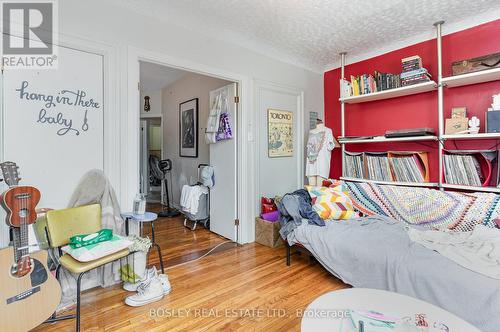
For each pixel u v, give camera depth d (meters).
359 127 3.56
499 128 2.21
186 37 2.60
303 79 3.76
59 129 1.94
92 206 2.00
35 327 1.51
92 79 2.07
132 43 2.27
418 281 1.70
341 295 1.32
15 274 1.42
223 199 3.48
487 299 1.44
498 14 2.40
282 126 3.57
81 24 2.01
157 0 2.28
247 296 2.04
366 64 3.45
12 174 1.53
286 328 1.67
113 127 2.19
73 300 1.97
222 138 3.36
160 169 4.93
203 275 2.39
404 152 2.90
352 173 3.28
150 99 5.91
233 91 3.22
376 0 2.25
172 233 3.69
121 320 1.74
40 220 1.83
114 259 1.78
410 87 2.71
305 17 2.55
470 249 1.82
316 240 2.33
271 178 3.48
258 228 3.27
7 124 1.74
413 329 1.04
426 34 2.85
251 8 2.39
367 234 2.22
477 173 2.35
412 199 2.63
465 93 2.62
